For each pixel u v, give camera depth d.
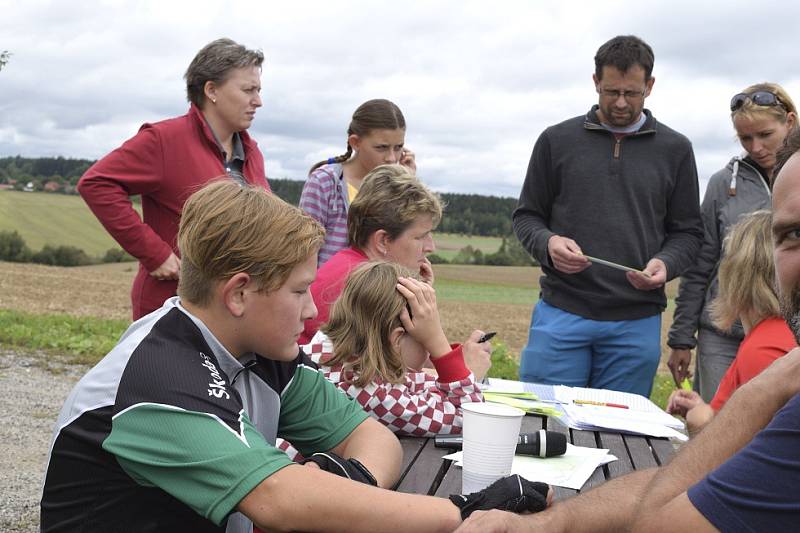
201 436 1.74
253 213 1.85
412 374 2.84
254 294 1.88
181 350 1.85
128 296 28.47
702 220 4.87
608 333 4.69
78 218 63.44
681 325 4.86
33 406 7.08
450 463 2.50
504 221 54.00
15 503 4.49
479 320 27.27
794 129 1.45
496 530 1.78
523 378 4.93
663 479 1.60
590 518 1.86
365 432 2.35
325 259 4.66
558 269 4.60
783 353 3.05
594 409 3.32
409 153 5.05
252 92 4.52
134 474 1.76
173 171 4.36
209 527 1.86
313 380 2.38
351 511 1.78
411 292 2.72
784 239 1.39
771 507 1.30
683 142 4.80
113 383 1.79
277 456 1.80
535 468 2.40
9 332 11.02
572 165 4.79
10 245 52.19
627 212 4.71
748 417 1.62
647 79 4.59
